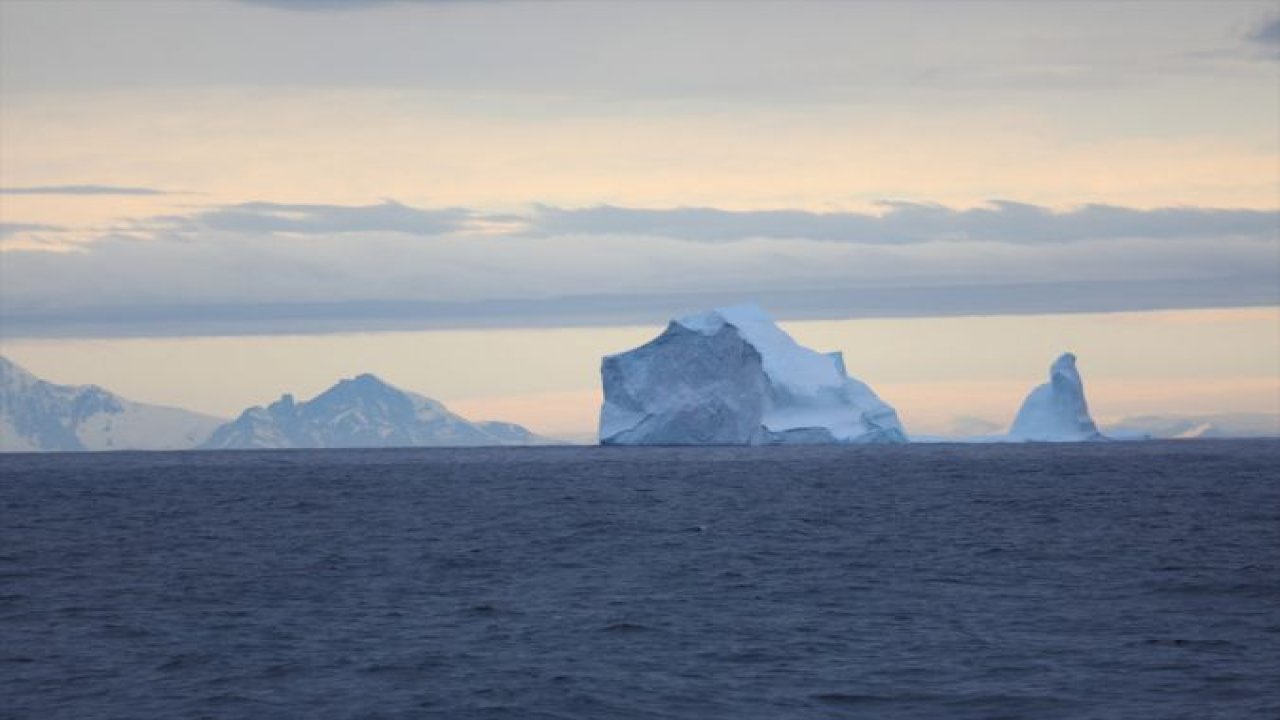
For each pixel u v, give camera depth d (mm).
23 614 160500
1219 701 112312
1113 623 147625
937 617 152750
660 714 110312
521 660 130250
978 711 110312
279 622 153125
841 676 122500
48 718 110812
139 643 140625
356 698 116312
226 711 112500
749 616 154625
